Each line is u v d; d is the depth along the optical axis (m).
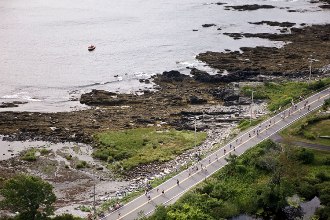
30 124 196.62
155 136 182.75
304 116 184.50
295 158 155.75
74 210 137.50
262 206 136.88
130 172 160.38
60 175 160.00
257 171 150.50
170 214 127.94
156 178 152.88
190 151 171.12
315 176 148.00
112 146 176.00
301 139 168.38
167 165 162.88
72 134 186.88
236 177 147.62
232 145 166.38
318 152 160.12
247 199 138.25
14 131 190.62
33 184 121.44
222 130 185.38
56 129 191.12
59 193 149.00
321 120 180.75
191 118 197.25
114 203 138.25
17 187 120.81
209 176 148.62
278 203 136.00
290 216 135.75
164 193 140.75
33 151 174.88
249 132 175.38
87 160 169.25
